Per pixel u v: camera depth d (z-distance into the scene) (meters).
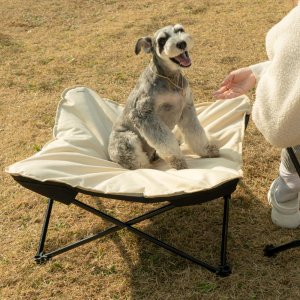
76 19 4.22
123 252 1.63
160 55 1.63
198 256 1.58
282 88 1.13
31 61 3.34
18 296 1.50
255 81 1.54
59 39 3.76
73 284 1.52
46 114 2.62
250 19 3.76
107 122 2.00
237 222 1.71
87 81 2.97
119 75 3.01
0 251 1.69
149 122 1.67
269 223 1.69
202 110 2.01
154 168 1.84
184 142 1.90
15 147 2.33
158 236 1.69
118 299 1.45
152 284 1.49
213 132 1.85
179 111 1.74
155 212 1.50
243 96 1.97
